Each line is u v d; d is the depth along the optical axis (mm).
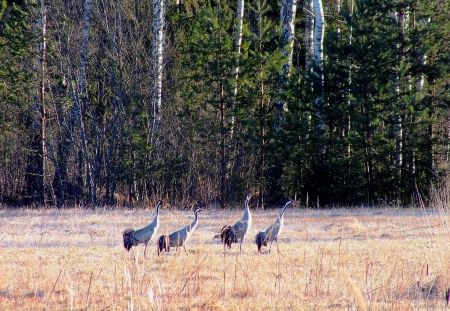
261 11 89812
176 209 77312
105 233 50875
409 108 78875
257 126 87000
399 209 69188
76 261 36812
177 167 85688
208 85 87000
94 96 103000
